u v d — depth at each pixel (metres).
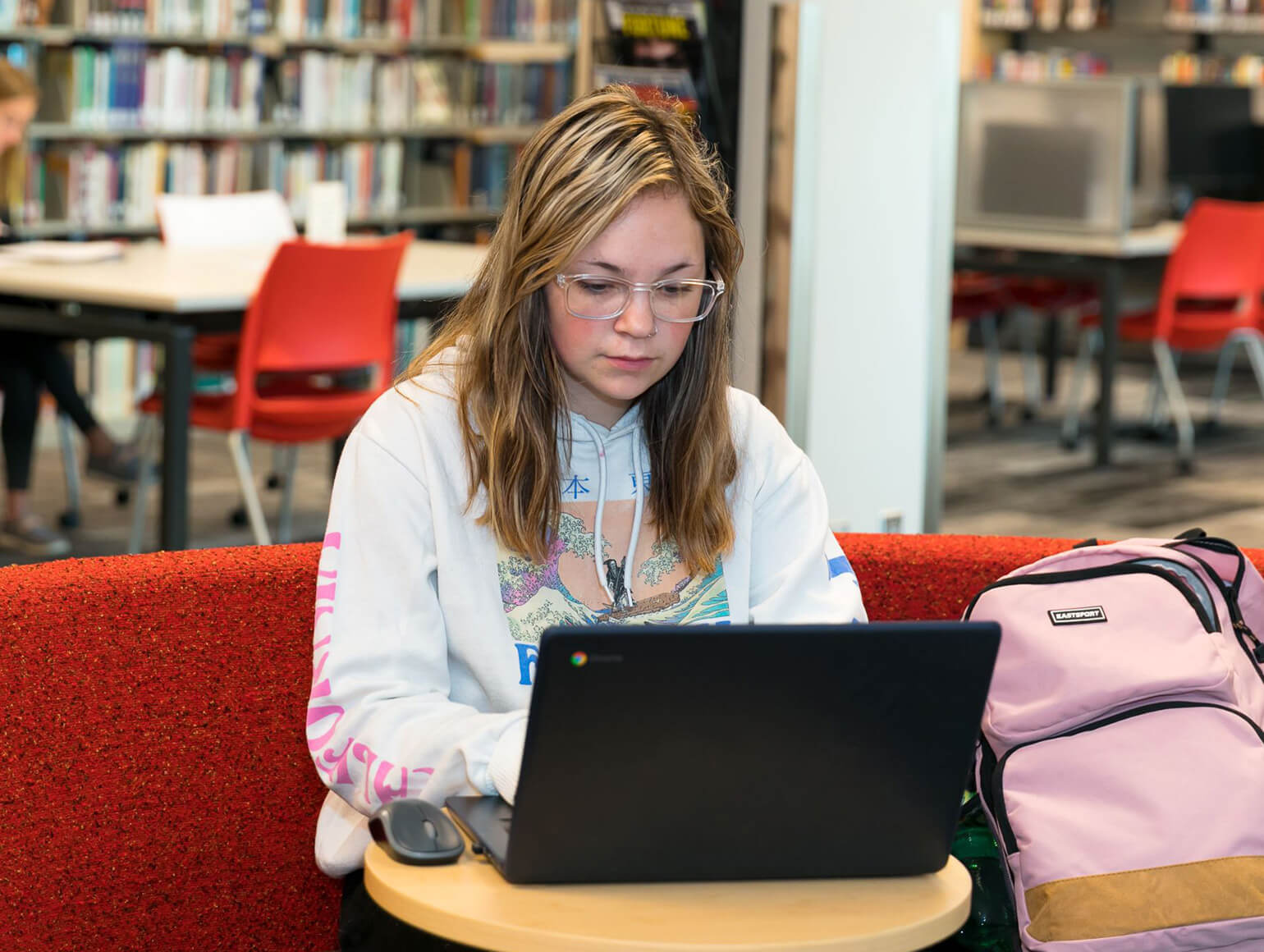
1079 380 6.46
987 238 6.39
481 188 7.48
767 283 3.21
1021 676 1.63
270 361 3.87
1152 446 6.59
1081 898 1.52
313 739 1.42
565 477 1.54
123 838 1.69
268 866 1.79
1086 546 1.82
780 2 3.12
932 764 1.18
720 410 1.56
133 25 6.16
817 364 3.27
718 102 3.21
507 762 1.28
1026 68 9.33
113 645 1.66
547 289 1.46
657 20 3.27
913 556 1.97
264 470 5.83
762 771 1.16
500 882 1.19
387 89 7.09
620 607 1.54
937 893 1.21
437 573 1.50
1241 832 1.54
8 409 4.54
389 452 1.50
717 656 1.11
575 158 1.41
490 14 7.36
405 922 1.20
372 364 4.05
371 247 3.92
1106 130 6.15
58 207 6.14
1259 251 5.93
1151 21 8.91
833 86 3.18
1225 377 6.91
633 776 1.14
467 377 1.52
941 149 3.34
